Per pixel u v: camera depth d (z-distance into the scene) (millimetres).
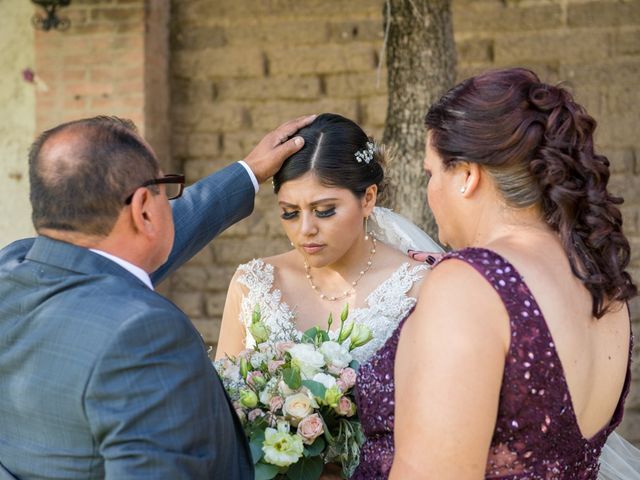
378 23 5699
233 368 2641
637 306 5508
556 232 1966
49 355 1948
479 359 1774
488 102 1938
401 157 3893
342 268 3027
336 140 2844
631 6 5500
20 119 5613
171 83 5914
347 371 2471
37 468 1965
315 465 2496
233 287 3148
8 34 5590
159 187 2115
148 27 5504
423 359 1820
